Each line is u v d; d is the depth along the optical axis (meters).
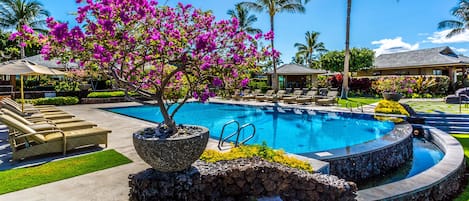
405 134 7.41
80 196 3.66
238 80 3.92
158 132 3.63
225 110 16.16
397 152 6.62
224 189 3.71
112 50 3.33
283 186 3.70
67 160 5.18
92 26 3.19
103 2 3.17
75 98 16.52
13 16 24.84
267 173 3.74
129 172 4.55
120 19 3.22
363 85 23.64
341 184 3.53
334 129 10.58
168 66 4.09
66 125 6.77
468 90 17.77
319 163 4.70
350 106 15.23
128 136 7.36
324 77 27.86
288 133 10.10
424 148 8.16
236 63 3.68
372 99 19.77
